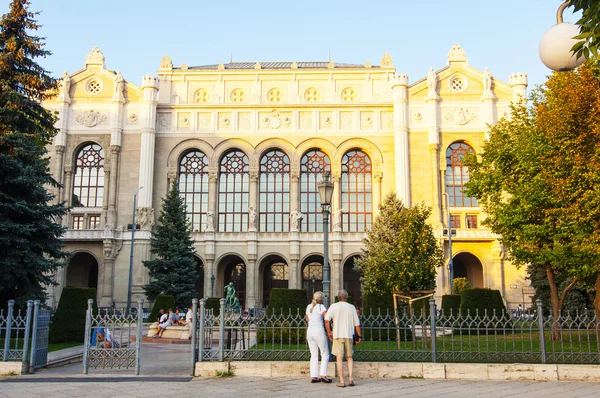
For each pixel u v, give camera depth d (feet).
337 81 246.68
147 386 50.70
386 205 167.53
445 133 233.76
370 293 111.45
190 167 244.22
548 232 95.81
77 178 239.30
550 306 159.53
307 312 54.70
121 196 232.73
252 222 232.32
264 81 247.29
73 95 241.76
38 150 108.68
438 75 238.27
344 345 55.52
